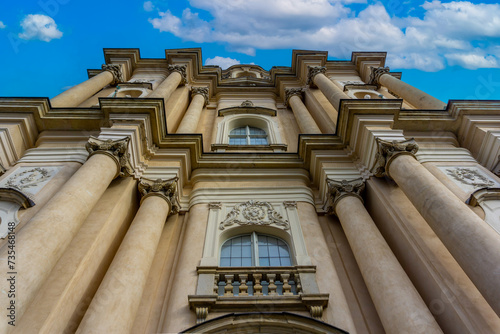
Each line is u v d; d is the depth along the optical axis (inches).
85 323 247.1
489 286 222.1
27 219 339.0
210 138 665.0
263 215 412.5
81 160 434.0
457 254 254.1
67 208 293.9
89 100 671.1
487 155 454.0
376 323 293.9
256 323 278.2
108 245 336.2
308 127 608.4
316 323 275.6
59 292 262.4
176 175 433.1
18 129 447.8
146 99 456.8
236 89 877.8
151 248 329.4
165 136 482.6
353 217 366.0
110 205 357.7
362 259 324.2
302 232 388.2
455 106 491.8
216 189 451.5
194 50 865.5
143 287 297.0
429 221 292.5
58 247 267.7
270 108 764.0
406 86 689.0
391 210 356.2
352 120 455.8
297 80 871.1
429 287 287.6
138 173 419.2
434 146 476.1
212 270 329.7
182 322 286.5
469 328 247.3
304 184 469.1
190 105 713.0
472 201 356.5
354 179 417.1
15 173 405.4
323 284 323.0
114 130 417.7
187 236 381.4
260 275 329.1
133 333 283.7
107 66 771.4
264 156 493.7
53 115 475.5
